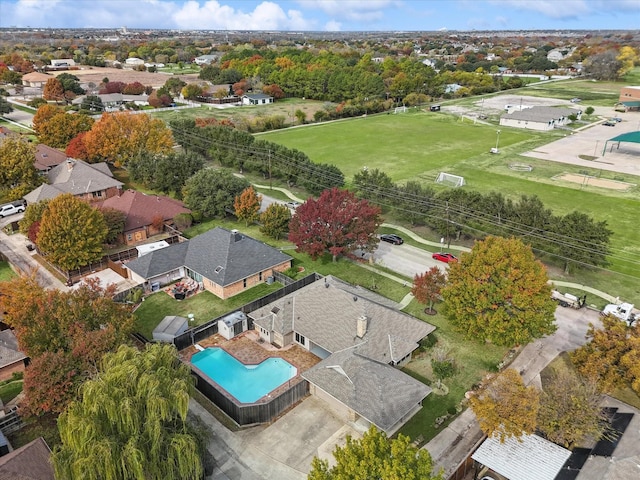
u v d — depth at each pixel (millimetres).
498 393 30125
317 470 23172
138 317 46969
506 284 38312
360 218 54656
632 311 47188
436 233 66875
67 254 52125
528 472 26938
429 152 108750
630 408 31453
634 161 100000
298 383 35469
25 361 39719
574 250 52812
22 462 27094
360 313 40906
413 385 34562
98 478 25016
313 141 119500
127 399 26016
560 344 42688
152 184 80562
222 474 29969
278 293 48750
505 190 82312
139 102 161875
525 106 160500
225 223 69375
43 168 84312
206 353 41906
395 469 20578
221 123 116500
